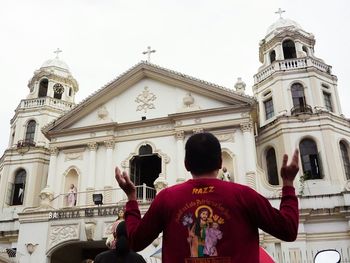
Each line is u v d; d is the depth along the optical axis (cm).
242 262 256
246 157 2323
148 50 2912
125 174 328
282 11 3406
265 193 2275
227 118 2448
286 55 3164
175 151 2456
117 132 2628
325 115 2648
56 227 2070
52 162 2634
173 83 2667
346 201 2134
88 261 1112
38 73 3538
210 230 265
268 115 2923
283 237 270
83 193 2456
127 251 511
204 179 288
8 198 3002
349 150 2669
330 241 2080
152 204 292
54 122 2720
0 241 2588
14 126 3403
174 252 269
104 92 2728
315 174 2534
